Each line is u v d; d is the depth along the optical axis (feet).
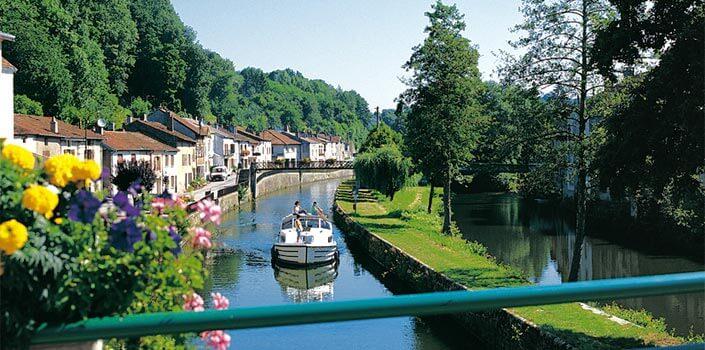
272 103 622.95
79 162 9.82
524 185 90.17
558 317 56.24
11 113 95.50
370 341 60.59
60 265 8.63
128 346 11.10
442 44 126.31
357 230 132.57
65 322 8.53
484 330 62.18
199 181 246.47
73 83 248.52
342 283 98.32
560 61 78.54
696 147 52.90
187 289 10.48
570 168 80.12
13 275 8.28
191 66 372.99
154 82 345.92
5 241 8.11
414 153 131.13
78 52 254.06
